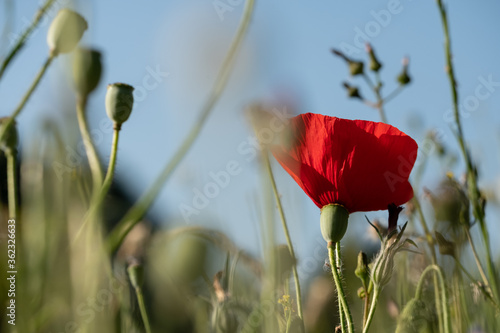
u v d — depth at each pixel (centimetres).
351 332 70
